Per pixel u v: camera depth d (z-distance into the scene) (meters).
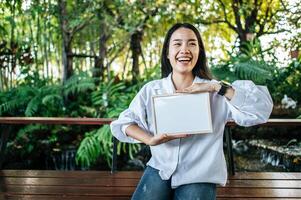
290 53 5.79
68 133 4.70
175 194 1.51
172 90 1.53
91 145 4.13
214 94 1.49
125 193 2.35
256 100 1.38
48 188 2.43
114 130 1.63
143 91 1.59
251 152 4.42
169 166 1.49
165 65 1.63
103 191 2.38
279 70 5.32
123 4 5.40
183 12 5.70
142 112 1.55
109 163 4.20
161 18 5.66
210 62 5.54
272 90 5.16
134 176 2.71
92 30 5.69
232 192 2.34
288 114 4.86
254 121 1.39
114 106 4.80
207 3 5.91
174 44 1.51
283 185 2.49
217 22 5.98
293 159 3.79
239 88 1.40
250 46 5.47
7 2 5.33
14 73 5.56
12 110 4.98
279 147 4.21
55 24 5.68
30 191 2.37
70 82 5.16
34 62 5.65
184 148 1.48
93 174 2.77
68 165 4.35
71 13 5.45
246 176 2.69
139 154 4.36
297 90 5.20
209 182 1.47
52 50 5.77
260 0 5.78
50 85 5.34
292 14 5.79
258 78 4.92
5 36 5.57
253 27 5.76
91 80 5.14
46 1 5.43
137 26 5.58
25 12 5.46
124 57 6.51
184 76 1.55
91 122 2.75
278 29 5.88
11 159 4.30
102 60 5.79
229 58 5.57
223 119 1.49
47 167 4.38
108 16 5.45
